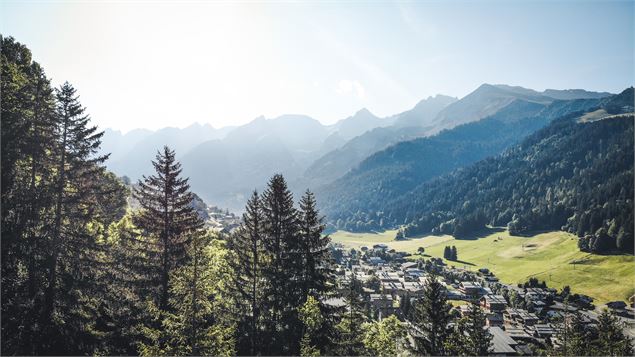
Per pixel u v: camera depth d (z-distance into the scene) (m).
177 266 41.56
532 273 185.25
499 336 92.38
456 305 139.62
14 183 37.81
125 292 40.38
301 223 44.06
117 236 53.91
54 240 37.22
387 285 154.12
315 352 32.44
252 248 44.53
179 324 29.59
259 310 43.56
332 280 43.78
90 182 39.69
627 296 142.62
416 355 41.75
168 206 44.28
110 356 37.56
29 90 39.78
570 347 57.06
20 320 33.81
